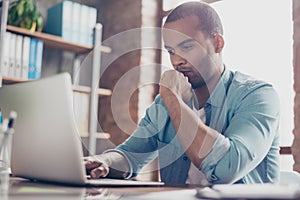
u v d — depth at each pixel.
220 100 1.31
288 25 2.43
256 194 0.69
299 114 2.22
